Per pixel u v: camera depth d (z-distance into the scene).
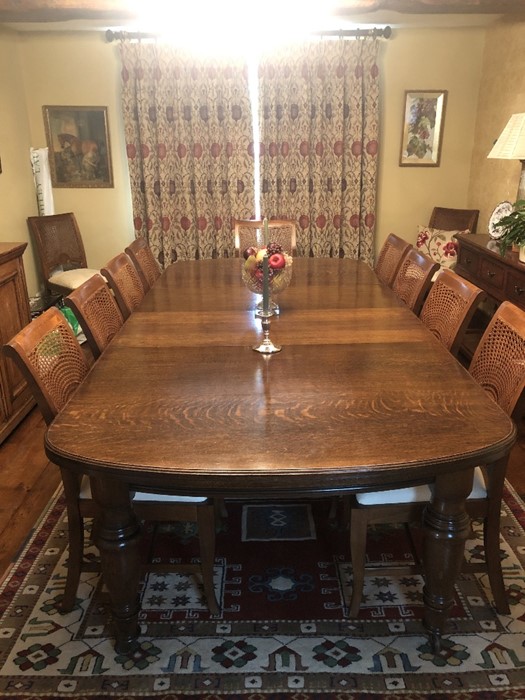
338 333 2.15
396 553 2.07
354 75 4.50
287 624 1.76
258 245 3.83
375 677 1.57
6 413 2.92
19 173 4.48
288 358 1.90
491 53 4.45
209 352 1.97
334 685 1.55
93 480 1.46
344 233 4.89
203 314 2.42
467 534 1.50
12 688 1.55
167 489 1.40
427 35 4.56
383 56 4.61
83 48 4.57
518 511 2.29
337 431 1.42
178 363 1.87
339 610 1.81
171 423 1.46
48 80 4.64
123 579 1.55
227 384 1.70
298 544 2.13
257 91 4.60
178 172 4.75
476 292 2.06
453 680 1.56
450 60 4.63
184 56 4.46
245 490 1.33
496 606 1.79
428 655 1.64
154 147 4.68
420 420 1.47
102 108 4.70
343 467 1.27
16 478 2.61
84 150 4.81
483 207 4.68
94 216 4.98
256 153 4.77
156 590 1.91
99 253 5.08
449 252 4.52
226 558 2.06
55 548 2.12
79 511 1.70
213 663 1.62
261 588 1.91
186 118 4.61
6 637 1.72
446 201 4.99
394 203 4.99
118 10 3.71
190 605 1.84
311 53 4.45
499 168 4.37
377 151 4.77
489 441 1.37
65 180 4.88
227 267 3.37
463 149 4.87
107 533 1.50
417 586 1.92
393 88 4.69
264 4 3.81
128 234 5.03
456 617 1.78
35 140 4.77
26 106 4.67
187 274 3.20
